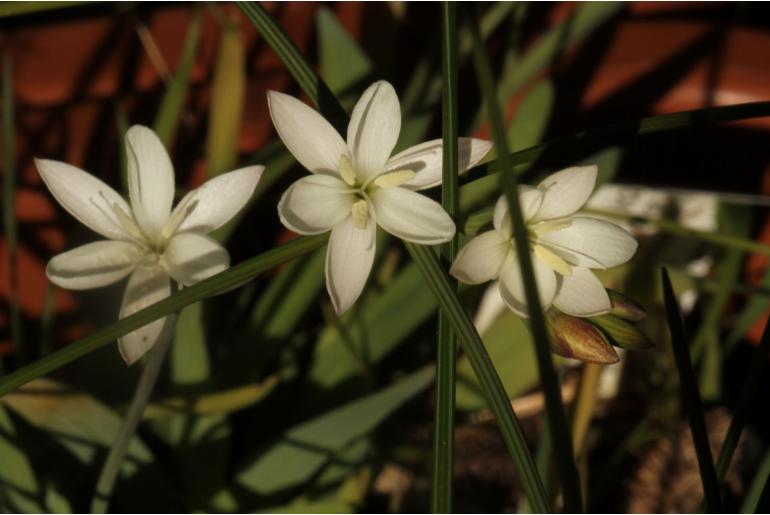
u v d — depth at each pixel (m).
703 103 0.54
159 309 0.41
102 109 0.55
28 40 0.56
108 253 0.43
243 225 0.56
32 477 0.49
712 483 0.44
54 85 0.55
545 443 0.50
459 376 0.53
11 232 0.51
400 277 0.53
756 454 0.56
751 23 0.59
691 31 0.55
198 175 0.55
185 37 0.56
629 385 0.60
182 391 0.50
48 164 0.43
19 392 0.47
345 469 0.52
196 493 0.51
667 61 0.54
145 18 0.56
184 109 0.55
